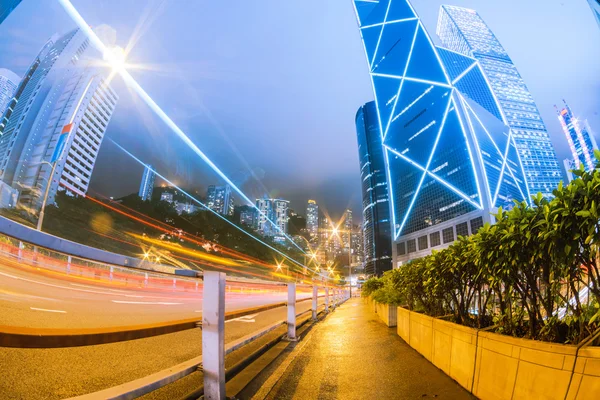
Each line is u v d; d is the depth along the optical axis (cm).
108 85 15588
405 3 19712
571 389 270
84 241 7906
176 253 10262
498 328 415
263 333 521
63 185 12631
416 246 15225
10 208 7619
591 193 277
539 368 304
